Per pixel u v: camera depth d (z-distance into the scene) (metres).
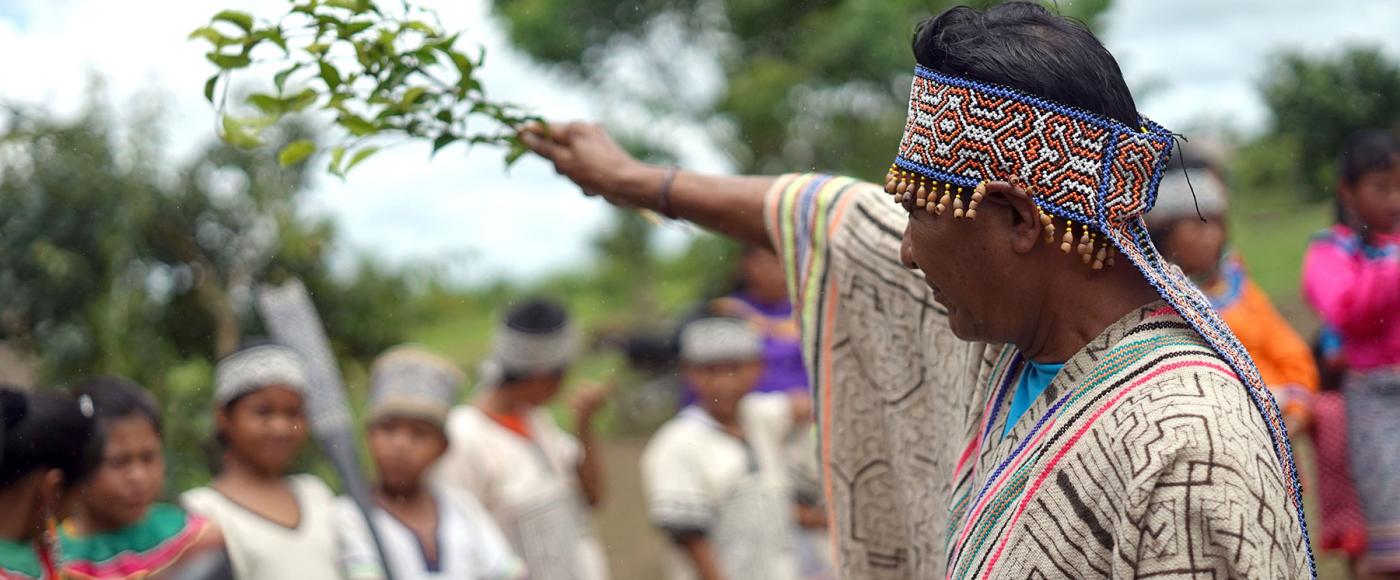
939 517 1.97
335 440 3.21
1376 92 10.11
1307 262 3.96
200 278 5.31
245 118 2.07
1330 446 3.90
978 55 1.51
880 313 2.01
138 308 5.07
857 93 9.01
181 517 2.91
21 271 5.01
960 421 1.85
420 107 2.07
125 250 5.09
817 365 2.10
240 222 5.41
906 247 1.62
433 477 3.72
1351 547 3.90
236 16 1.96
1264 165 10.35
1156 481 1.43
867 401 2.07
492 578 3.46
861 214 2.02
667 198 2.17
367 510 3.18
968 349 1.83
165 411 5.03
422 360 3.44
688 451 4.12
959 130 1.51
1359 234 3.83
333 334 5.86
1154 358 1.50
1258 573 1.40
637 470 8.14
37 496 2.36
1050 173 1.50
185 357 5.30
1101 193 1.50
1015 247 1.53
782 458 4.25
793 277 2.12
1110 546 1.48
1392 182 3.80
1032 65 1.49
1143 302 1.55
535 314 3.90
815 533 4.26
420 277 6.07
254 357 3.13
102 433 2.46
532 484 3.83
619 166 2.18
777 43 9.30
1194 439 1.43
